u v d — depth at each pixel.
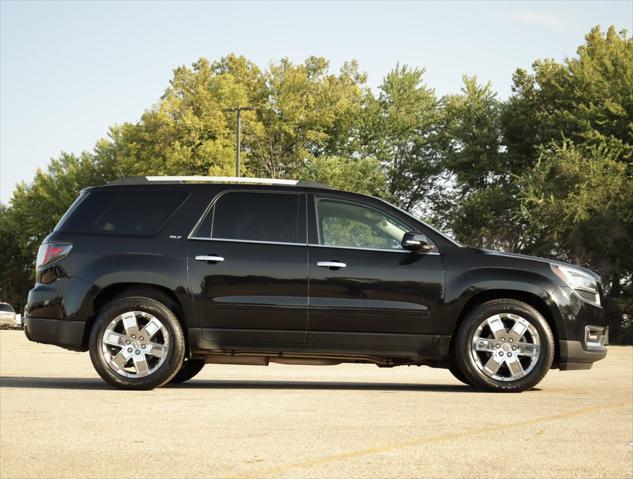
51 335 8.01
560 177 38.69
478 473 4.01
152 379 7.79
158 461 4.27
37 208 62.59
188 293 7.91
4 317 46.31
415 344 8.00
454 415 5.98
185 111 51.06
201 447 4.66
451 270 8.05
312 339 7.95
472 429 5.34
